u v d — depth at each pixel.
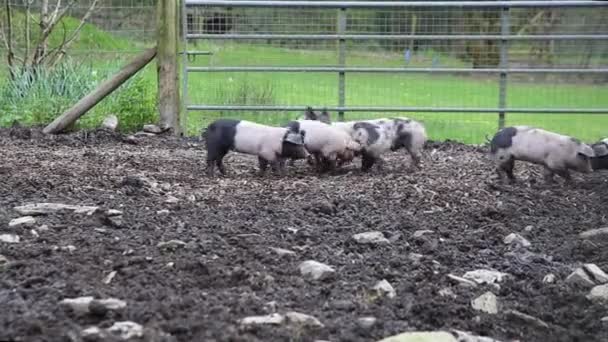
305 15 13.92
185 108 12.31
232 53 13.61
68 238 5.94
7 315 4.40
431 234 6.50
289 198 7.70
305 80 14.01
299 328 4.43
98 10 14.42
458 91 14.59
